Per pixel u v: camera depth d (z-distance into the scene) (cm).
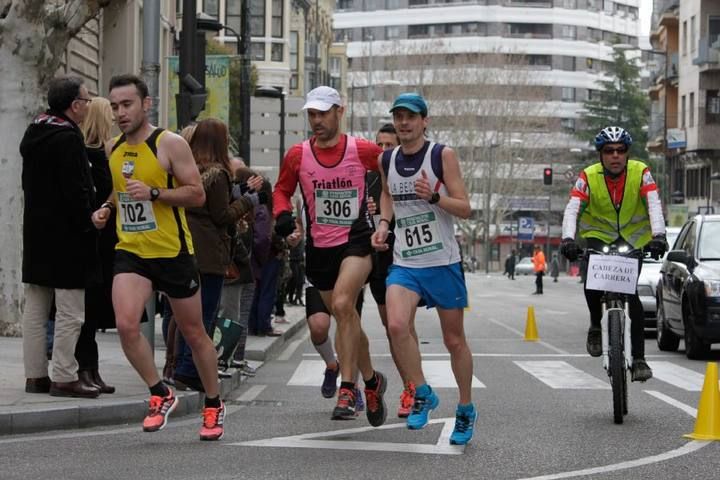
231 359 3516
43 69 4444
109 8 8231
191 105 4697
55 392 2897
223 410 2558
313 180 2731
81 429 2697
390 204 2602
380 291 2872
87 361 2958
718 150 17825
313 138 2750
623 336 2897
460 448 2461
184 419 2900
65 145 2852
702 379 3912
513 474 2186
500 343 5603
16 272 4478
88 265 2892
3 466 2206
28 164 2888
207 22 5897
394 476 2145
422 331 6475
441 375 4025
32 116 4444
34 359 2945
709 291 4584
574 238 2983
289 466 2231
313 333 3008
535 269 13588
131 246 2470
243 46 7762
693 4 18125
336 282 2719
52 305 3103
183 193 2448
